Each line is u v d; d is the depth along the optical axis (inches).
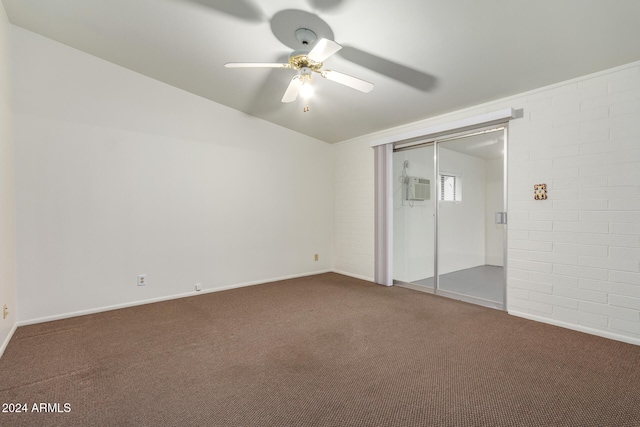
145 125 137.9
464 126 134.8
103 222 128.2
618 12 74.6
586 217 103.5
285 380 77.1
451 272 154.6
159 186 141.9
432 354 90.5
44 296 116.2
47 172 116.4
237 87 141.8
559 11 76.1
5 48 100.7
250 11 90.6
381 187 172.1
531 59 97.2
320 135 193.3
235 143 165.2
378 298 147.9
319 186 202.1
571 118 106.4
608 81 98.8
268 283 176.9
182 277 149.2
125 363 85.4
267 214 178.4
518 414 63.6
